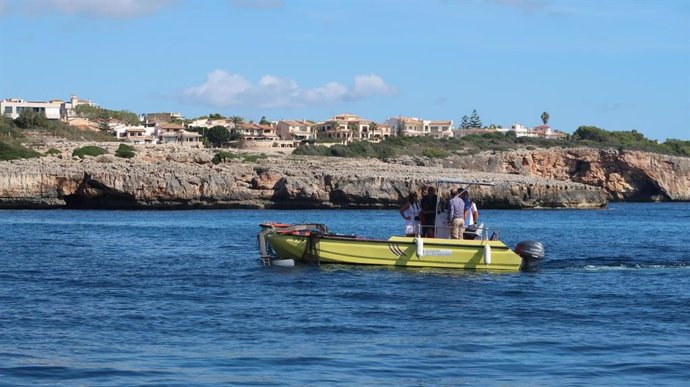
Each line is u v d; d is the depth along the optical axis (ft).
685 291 101.14
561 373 62.18
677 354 68.03
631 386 59.11
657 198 538.88
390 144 571.69
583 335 74.90
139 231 197.67
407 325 78.23
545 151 542.57
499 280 106.73
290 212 321.93
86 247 152.25
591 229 234.79
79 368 61.16
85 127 619.26
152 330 74.69
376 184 357.20
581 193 404.98
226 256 136.15
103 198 329.93
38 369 60.70
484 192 382.42
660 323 80.94
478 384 59.11
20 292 95.20
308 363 63.62
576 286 104.01
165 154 398.21
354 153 516.73
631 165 537.24
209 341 70.54
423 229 113.19
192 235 185.47
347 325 77.71
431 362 64.64
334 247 113.39
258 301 89.97
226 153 417.69
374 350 68.08
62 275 110.73
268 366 62.59
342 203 356.18
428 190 114.83
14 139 430.20
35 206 323.57
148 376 59.41
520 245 116.88
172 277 108.78
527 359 66.08
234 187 345.51
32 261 127.03
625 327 78.79
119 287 99.96
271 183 352.90
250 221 246.68
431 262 111.34
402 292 96.17
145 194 330.54
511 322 80.53
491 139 632.38
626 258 138.62
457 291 97.60
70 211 307.17
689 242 184.55
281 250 116.26
